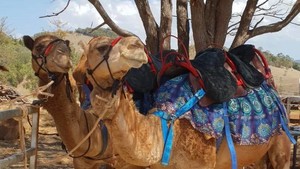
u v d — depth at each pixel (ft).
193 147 16.16
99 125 18.80
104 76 13.48
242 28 39.04
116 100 13.66
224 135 17.22
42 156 39.55
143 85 17.29
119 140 14.14
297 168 36.06
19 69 108.47
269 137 18.61
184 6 37.58
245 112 17.94
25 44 18.30
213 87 16.71
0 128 45.85
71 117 18.31
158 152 15.29
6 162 17.16
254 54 20.31
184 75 17.38
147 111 17.42
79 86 21.12
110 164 19.27
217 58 17.76
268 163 20.51
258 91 18.98
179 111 16.19
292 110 51.90
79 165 19.58
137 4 37.58
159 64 18.13
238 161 18.20
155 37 37.65
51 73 17.88
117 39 13.41
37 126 19.57
